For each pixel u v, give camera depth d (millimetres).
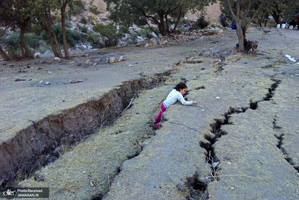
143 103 6598
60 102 5613
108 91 6418
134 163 3309
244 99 5617
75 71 10344
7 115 4934
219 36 19609
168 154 3484
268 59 10391
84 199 3096
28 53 15297
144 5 19312
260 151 3520
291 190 2766
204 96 5863
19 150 4164
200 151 3570
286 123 4363
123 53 15398
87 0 34219
